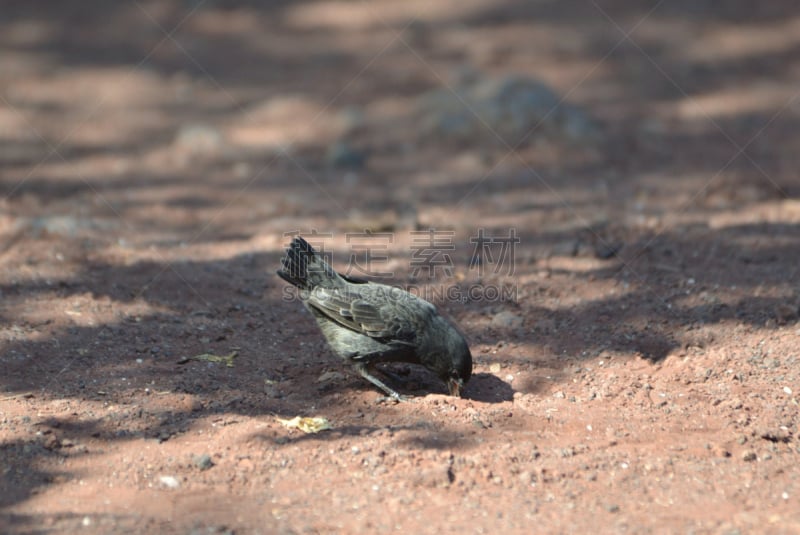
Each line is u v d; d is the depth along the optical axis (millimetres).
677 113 25078
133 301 13656
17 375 11156
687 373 11766
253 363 11938
